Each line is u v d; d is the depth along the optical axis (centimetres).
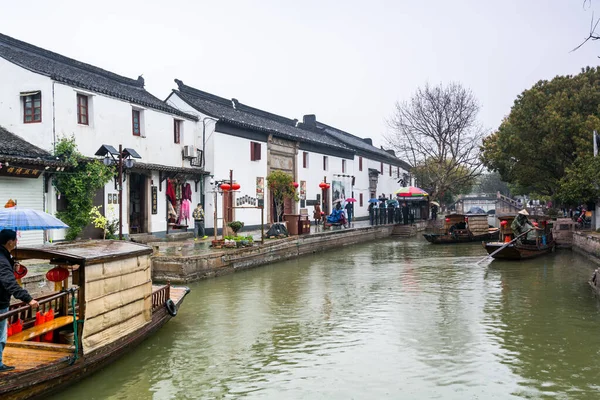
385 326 1017
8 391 570
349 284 1507
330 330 992
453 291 1386
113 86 2059
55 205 1581
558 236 2511
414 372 759
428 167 4325
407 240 3172
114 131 1830
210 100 2678
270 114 3300
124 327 812
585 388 695
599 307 1176
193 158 2231
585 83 2694
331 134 4038
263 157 2714
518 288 1423
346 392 688
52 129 1573
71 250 747
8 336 709
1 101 1627
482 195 8775
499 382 717
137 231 1964
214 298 1296
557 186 2892
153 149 2036
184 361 812
